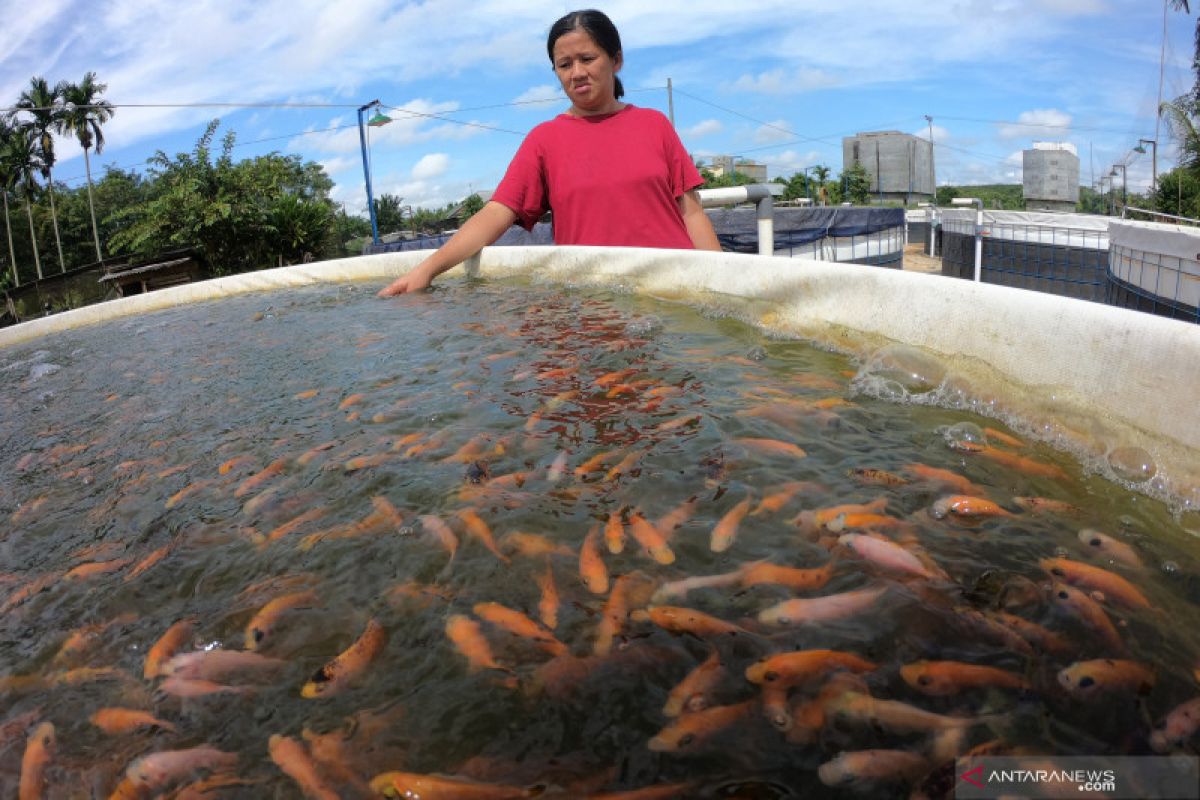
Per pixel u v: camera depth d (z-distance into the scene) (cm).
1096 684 107
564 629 130
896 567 136
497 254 469
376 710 117
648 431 206
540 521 165
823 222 1148
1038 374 186
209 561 168
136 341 457
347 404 261
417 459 206
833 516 154
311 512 184
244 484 206
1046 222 1586
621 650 124
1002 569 134
